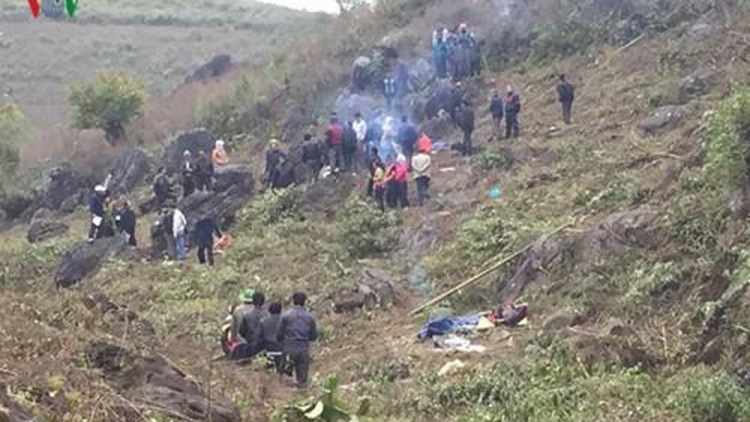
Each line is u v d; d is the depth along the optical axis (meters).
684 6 29.34
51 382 8.59
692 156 18.14
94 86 38.84
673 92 24.25
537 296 16.50
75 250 24.42
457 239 20.33
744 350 11.98
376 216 22.95
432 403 12.73
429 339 15.92
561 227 18.27
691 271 14.58
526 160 24.08
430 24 35.16
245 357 13.98
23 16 67.19
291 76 37.22
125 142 38.38
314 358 16.09
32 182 36.75
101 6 70.75
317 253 22.17
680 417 10.88
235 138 35.31
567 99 25.64
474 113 28.91
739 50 24.47
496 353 14.66
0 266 23.56
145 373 9.98
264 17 68.00
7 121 37.75
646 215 16.66
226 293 20.62
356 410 11.75
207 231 22.86
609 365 12.91
